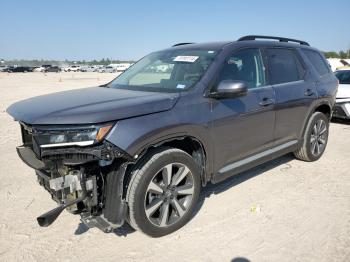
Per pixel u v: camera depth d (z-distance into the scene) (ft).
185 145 11.68
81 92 12.00
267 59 14.32
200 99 11.06
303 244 10.08
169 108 10.21
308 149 17.01
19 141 22.80
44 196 13.78
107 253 9.87
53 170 9.57
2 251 9.99
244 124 12.66
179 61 12.95
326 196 13.46
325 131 18.02
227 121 11.89
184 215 11.03
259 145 13.78
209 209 12.42
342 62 82.99
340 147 20.98
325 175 15.81
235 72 12.64
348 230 10.80
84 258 9.64
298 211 12.17
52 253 9.89
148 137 9.48
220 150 11.99
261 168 16.78
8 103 44.21
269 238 10.45
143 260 9.52
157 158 9.92
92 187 9.36
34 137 9.28
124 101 9.84
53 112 9.14
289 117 15.08
